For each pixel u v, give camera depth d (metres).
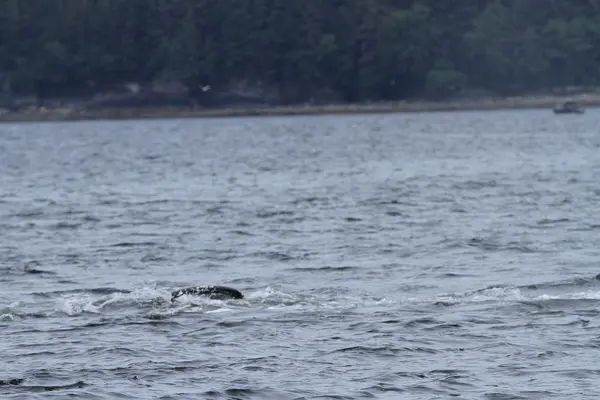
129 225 158.50
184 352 79.62
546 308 91.75
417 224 153.12
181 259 126.50
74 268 121.19
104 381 72.88
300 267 118.69
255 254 128.75
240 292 97.38
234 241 139.88
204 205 183.75
